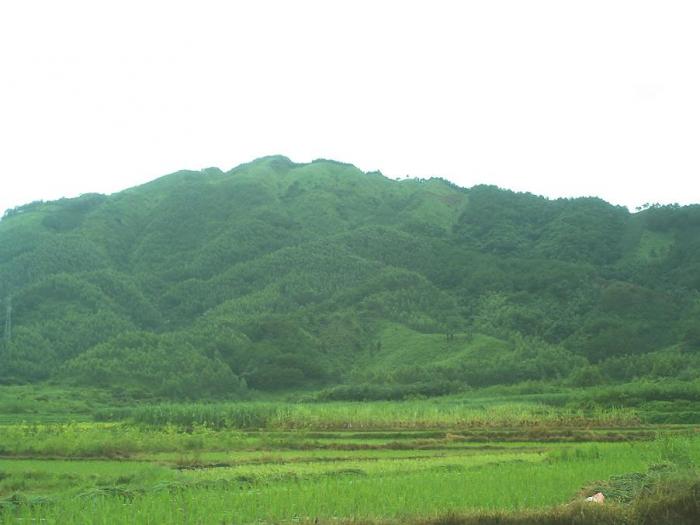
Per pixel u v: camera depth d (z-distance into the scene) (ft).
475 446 166.20
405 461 132.98
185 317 419.74
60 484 104.58
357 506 72.23
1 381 297.53
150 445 153.58
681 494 68.08
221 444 160.76
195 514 68.33
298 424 204.85
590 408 227.40
